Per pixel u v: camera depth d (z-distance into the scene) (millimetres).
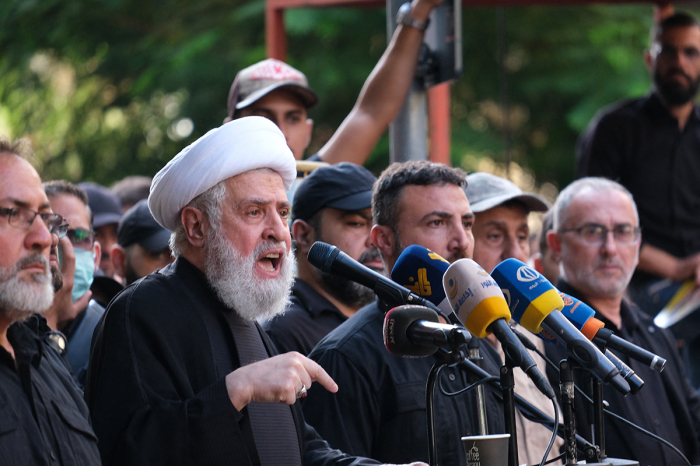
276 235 6590
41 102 25438
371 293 9250
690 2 15617
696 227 13195
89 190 12383
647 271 13000
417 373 7219
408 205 7523
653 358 6168
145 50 23906
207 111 23453
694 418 10047
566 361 5660
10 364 5590
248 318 6543
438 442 7070
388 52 11094
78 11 23688
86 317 9164
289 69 11602
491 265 9547
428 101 14273
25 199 5586
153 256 10141
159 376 5996
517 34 25000
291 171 6848
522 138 25797
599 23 24812
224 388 5742
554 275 11188
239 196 6531
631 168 13508
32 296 5543
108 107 25109
